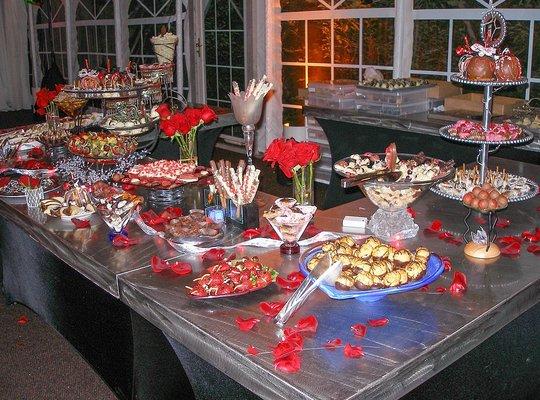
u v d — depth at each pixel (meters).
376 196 1.81
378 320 1.40
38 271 2.58
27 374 2.70
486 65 2.14
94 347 2.27
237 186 1.98
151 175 2.30
